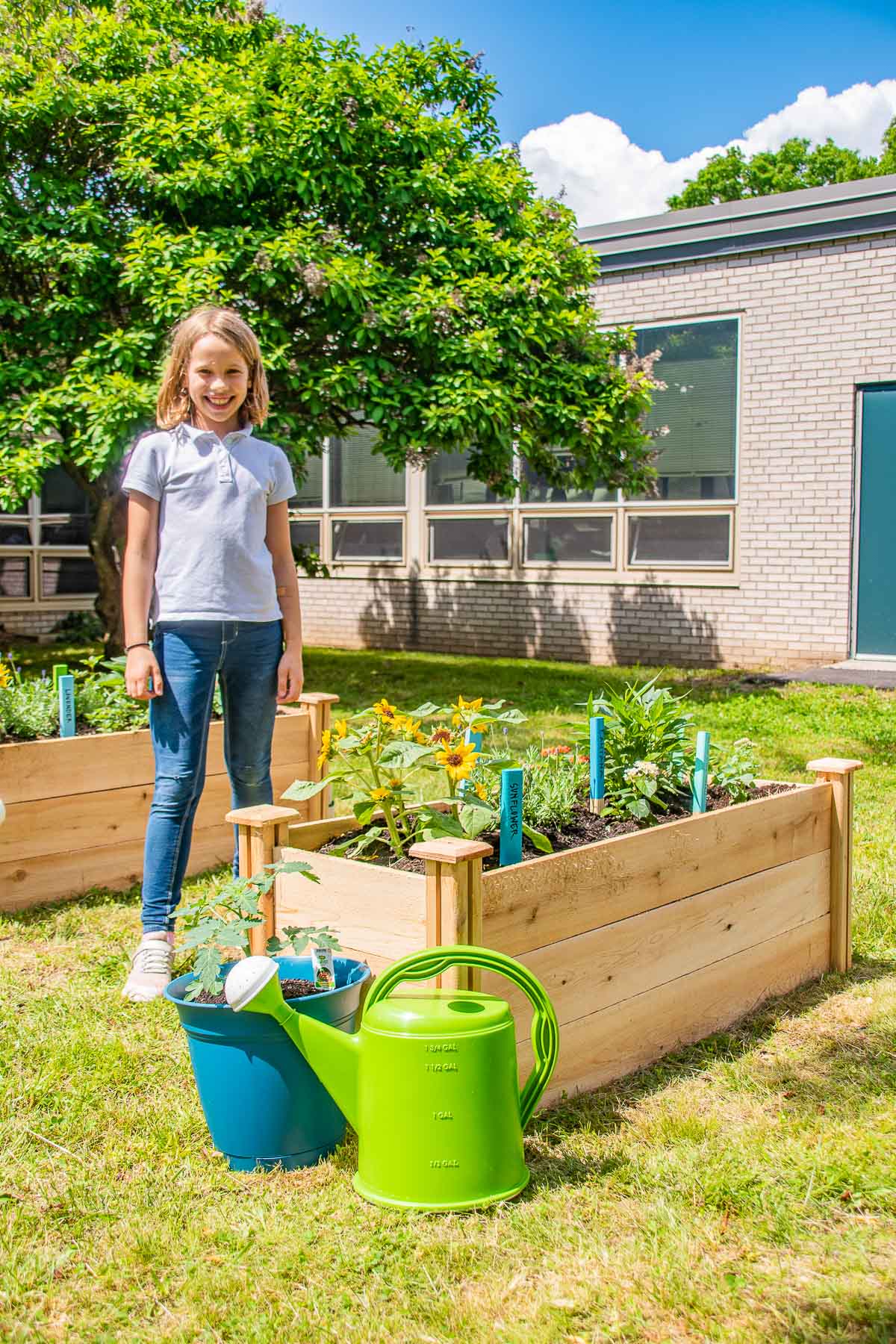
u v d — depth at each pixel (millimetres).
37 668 10594
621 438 9250
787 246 10477
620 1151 2404
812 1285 1923
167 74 8820
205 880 4445
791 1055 2924
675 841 2924
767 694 8820
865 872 4375
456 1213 2146
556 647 12156
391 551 13398
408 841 3064
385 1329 1819
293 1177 2303
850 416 10320
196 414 3404
